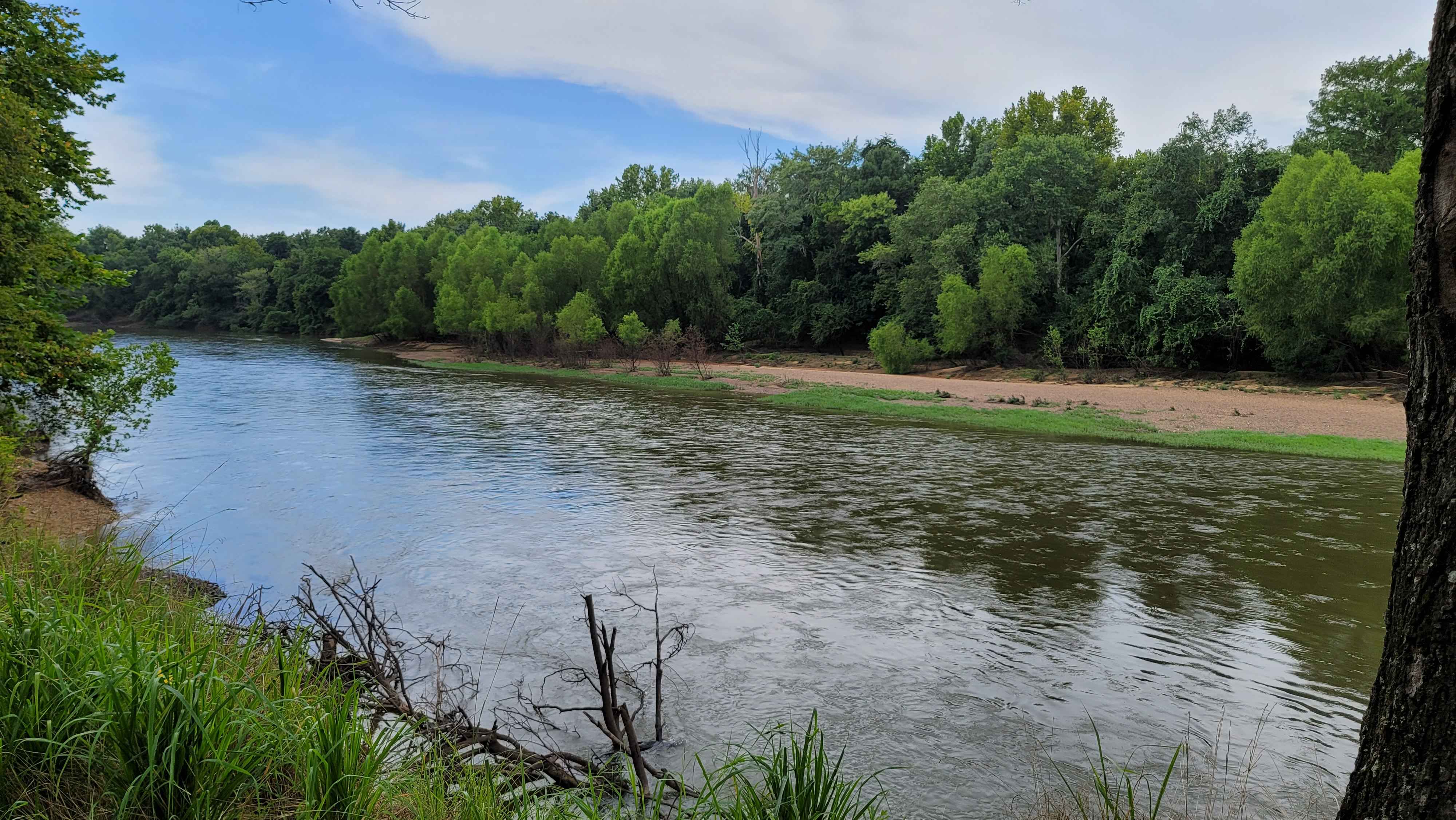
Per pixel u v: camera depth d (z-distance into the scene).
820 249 68.06
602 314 65.00
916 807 5.32
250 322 106.94
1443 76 2.28
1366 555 11.55
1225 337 41.97
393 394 35.41
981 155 63.50
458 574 10.23
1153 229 44.84
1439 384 2.25
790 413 30.59
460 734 5.00
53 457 16.52
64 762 3.49
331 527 12.50
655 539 12.11
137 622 4.98
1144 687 7.27
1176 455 20.86
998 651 8.06
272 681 4.64
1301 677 7.53
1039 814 5.22
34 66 12.59
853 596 9.65
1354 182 34.47
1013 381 45.22
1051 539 12.30
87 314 119.69
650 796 4.84
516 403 32.84
